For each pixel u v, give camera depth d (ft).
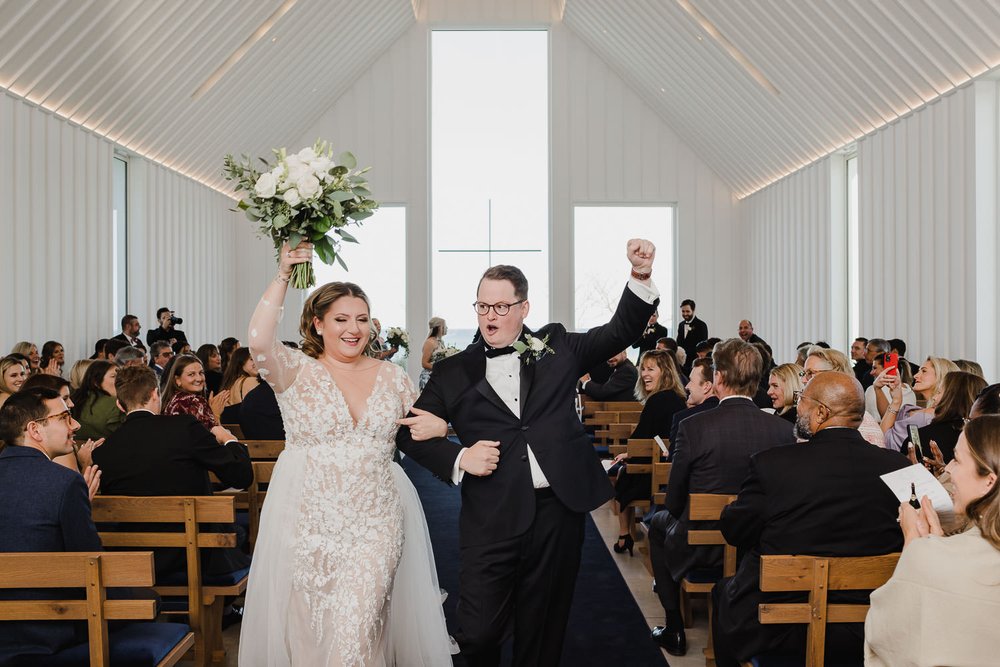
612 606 16.10
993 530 6.89
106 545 12.24
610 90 53.78
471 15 53.31
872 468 9.64
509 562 9.55
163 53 33.58
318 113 52.49
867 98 34.73
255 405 19.54
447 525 23.11
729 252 54.39
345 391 10.48
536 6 53.47
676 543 13.34
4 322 28.53
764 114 42.88
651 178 54.03
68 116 32.42
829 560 8.96
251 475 14.29
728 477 13.05
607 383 28.30
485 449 9.42
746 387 13.47
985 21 26.53
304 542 10.27
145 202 40.37
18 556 8.91
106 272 36.11
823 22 32.78
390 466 10.85
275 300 9.97
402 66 53.42
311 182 9.60
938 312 31.55
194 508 12.10
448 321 64.85
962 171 29.66
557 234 53.67
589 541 21.15
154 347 29.40
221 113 42.55
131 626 10.40
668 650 13.82
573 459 9.66
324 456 10.30
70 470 9.91
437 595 11.60
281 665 10.28
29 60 28.17
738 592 10.14
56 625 9.42
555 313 53.57
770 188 49.06
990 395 11.73
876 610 7.45
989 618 6.78
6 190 28.60
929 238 32.04
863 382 28.76
